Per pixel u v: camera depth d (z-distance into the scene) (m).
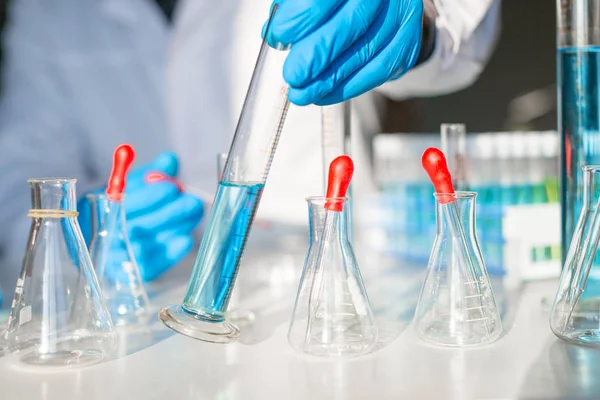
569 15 1.08
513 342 0.98
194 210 1.53
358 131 2.17
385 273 1.58
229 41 2.29
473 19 1.44
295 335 0.96
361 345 0.94
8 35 2.41
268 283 1.48
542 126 2.62
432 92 1.88
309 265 0.96
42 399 0.79
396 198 1.81
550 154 1.48
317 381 0.84
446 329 0.97
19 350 0.89
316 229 0.95
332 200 0.92
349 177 0.93
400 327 1.09
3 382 0.86
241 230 0.91
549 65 2.60
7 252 2.23
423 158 0.97
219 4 2.29
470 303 0.97
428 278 1.00
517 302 1.23
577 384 0.80
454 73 1.73
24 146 2.32
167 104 2.51
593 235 0.94
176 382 0.85
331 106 1.18
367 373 0.86
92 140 2.47
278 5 0.95
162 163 1.54
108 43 2.47
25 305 0.89
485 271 0.99
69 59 2.43
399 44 1.05
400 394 0.78
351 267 0.96
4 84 2.39
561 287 0.98
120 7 2.46
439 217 0.99
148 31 2.50
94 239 1.14
